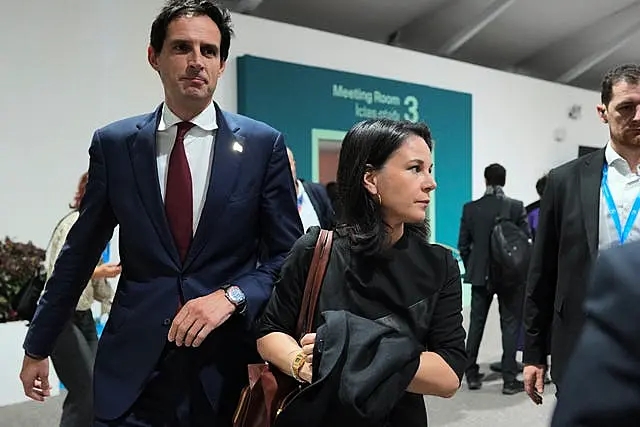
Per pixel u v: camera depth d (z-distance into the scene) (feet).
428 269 4.21
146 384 4.84
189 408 4.88
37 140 15.89
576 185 6.60
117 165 5.00
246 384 5.07
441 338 4.20
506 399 13.79
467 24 29.01
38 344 5.17
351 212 4.29
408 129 4.22
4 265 13.47
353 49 22.25
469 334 14.87
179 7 4.79
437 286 4.20
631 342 1.82
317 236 4.44
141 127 5.05
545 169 29.55
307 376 4.00
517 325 14.26
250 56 18.97
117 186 4.99
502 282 14.21
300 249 4.42
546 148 29.60
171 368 4.87
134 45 17.31
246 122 5.26
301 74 20.34
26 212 15.76
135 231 4.95
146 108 17.60
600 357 1.87
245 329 4.94
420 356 3.92
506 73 27.76
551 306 7.18
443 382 3.95
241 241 5.09
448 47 30.32
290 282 4.41
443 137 25.02
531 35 31.45
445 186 25.13
